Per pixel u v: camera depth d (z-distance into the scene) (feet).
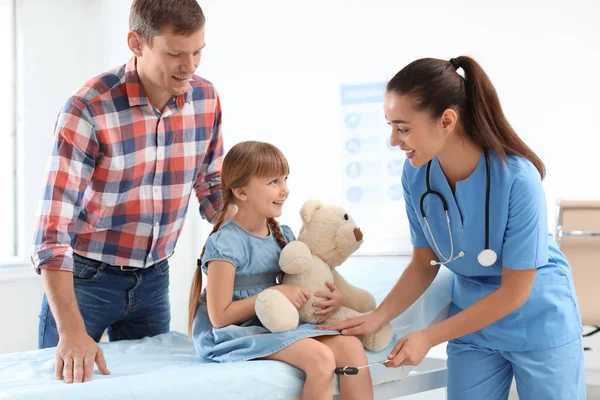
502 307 4.52
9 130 11.28
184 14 4.64
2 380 4.51
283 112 10.16
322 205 5.38
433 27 9.10
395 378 5.14
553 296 4.82
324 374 4.29
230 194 5.29
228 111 10.71
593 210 7.66
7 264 10.91
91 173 5.04
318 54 9.86
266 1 10.25
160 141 5.39
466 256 4.93
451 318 4.54
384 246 9.22
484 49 8.86
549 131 8.57
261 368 4.29
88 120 4.94
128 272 5.64
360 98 9.53
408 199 5.19
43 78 11.42
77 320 4.39
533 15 8.58
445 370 5.70
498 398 5.20
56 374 4.25
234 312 4.83
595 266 7.80
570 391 4.80
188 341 5.85
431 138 4.34
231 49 10.62
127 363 4.96
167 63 4.78
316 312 4.97
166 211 5.62
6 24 11.20
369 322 4.84
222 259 4.91
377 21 9.43
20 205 11.24
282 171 5.12
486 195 4.60
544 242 4.55
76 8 11.76
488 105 4.52
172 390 3.88
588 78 8.33
